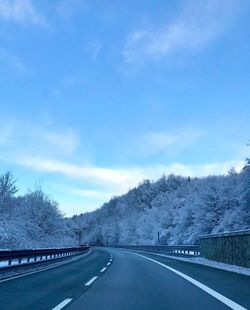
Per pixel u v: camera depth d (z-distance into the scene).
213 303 10.11
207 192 71.69
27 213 59.50
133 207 182.62
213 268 22.55
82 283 15.22
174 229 91.50
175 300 10.74
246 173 51.47
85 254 53.59
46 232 68.00
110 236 169.75
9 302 10.45
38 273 20.00
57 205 71.12
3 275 18.33
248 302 10.11
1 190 49.75
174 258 39.31
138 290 13.00
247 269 20.48
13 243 44.47
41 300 10.82
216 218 68.88
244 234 21.34
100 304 10.15
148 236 121.50
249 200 51.56
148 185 192.62
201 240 35.66
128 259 37.06
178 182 180.88
